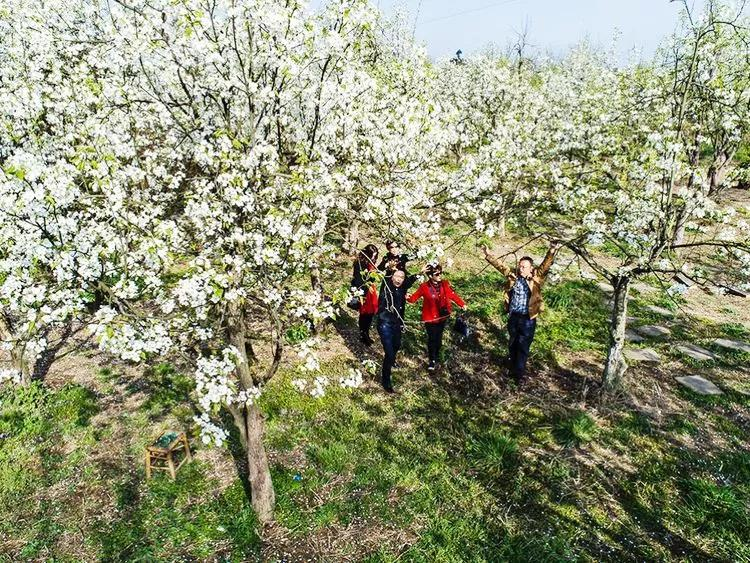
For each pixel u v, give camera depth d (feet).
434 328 26.22
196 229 16.94
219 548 16.79
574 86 61.26
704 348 28.89
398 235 22.02
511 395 25.05
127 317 14.38
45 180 12.80
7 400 23.77
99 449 21.34
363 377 26.53
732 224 41.55
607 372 24.27
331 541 17.08
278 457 20.85
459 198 24.95
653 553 16.43
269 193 16.79
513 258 41.11
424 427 22.79
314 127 19.76
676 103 23.11
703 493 18.48
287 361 27.43
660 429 22.34
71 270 13.73
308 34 16.60
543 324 31.48
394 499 18.80
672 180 21.40
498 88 52.95
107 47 19.42
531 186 39.32
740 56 30.60
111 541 17.02
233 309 16.01
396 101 24.41
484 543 16.89
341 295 16.63
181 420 23.02
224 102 17.21
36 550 16.81
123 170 15.19
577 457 20.79
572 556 16.30
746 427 22.41
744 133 29.35
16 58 23.81
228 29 16.84
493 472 20.08
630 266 22.35
